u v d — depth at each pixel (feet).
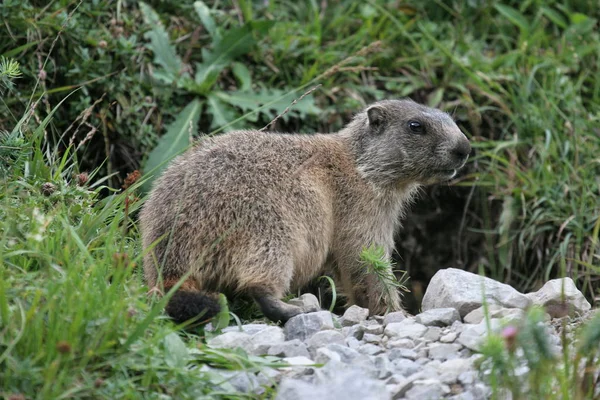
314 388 21.36
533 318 21.52
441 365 24.76
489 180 48.16
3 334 21.76
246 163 32.19
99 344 22.61
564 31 53.36
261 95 47.50
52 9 44.60
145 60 46.91
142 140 45.16
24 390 20.88
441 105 50.21
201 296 27.58
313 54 50.19
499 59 50.88
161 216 30.99
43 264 26.13
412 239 51.08
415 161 36.55
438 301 30.96
